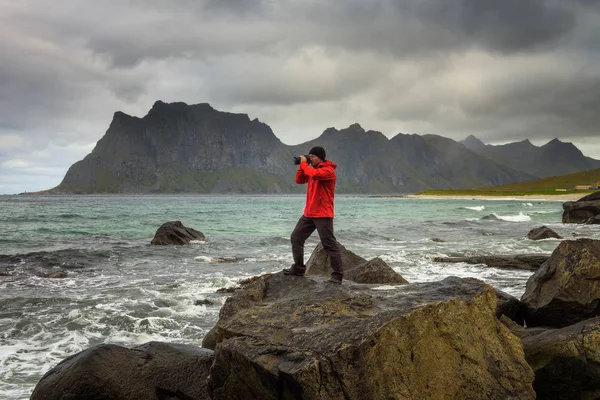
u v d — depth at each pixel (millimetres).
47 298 12633
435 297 5793
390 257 21250
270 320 5477
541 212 61125
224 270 18141
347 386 4457
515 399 5188
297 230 7246
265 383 4652
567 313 9227
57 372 5492
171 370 5711
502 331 5695
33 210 65438
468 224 41656
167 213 60188
